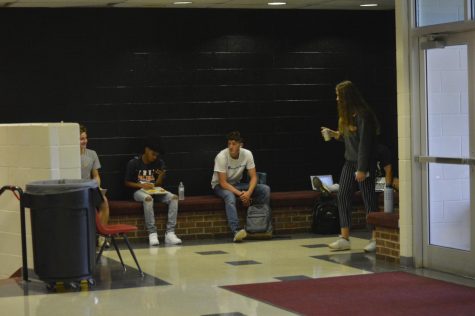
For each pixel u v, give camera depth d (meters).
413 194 9.53
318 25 13.90
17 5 12.34
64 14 12.75
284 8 13.59
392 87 14.15
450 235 9.21
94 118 12.91
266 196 12.79
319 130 13.94
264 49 13.66
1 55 12.49
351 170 10.97
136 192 12.54
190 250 11.47
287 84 13.78
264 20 13.66
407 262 9.60
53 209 8.52
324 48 13.95
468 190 8.91
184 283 8.95
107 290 8.62
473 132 8.81
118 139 13.01
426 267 9.54
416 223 9.55
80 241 8.66
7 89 12.52
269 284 8.78
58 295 8.41
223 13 13.46
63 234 8.56
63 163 9.44
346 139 10.92
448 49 9.11
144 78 13.12
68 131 9.47
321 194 13.12
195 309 7.67
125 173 12.88
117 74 13.00
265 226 12.37
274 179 13.76
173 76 13.27
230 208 12.55
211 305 7.83
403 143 9.54
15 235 9.84
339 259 10.35
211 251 11.33
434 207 9.43
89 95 12.88
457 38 8.98
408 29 9.48
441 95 9.23
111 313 7.58
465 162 8.83
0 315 7.59
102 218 11.64
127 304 7.94
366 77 14.10
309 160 13.91
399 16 9.50
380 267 9.69
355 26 14.07
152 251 11.41
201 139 13.40
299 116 13.84
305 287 8.59
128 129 13.06
